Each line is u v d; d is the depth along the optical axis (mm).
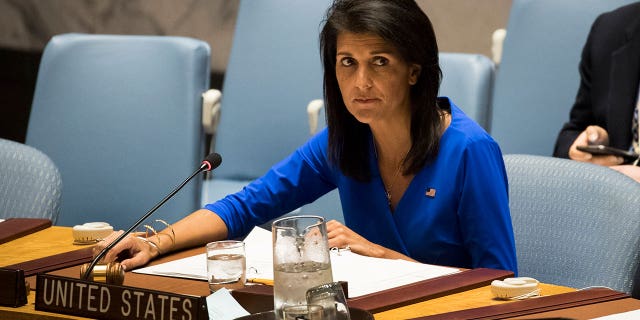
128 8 13500
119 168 8594
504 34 9281
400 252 5691
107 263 4570
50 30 13727
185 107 8477
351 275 4723
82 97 8742
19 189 6531
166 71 8555
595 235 5336
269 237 5465
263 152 9219
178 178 8438
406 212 5617
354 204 5879
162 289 4543
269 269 4812
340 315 3514
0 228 5816
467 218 5410
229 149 9344
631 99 8141
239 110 9328
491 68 8234
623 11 8312
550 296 4250
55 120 8773
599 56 8312
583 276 5344
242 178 9312
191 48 8531
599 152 7723
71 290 4129
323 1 9188
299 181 6121
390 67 5191
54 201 6496
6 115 13930
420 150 5449
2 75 13883
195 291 4488
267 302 4203
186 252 5379
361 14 5121
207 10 13242
